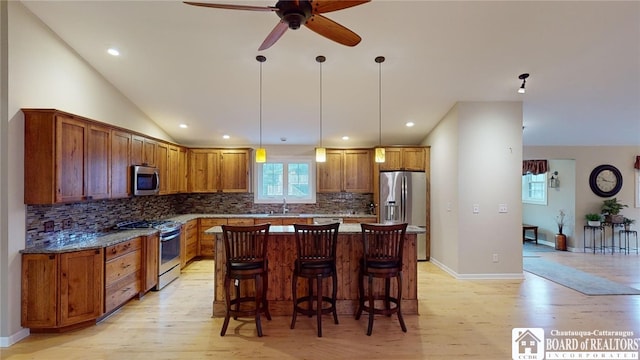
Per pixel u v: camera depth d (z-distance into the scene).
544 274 5.03
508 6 2.96
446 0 2.88
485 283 4.57
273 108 4.99
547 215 7.76
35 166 2.91
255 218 5.88
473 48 3.55
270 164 6.59
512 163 4.80
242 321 3.35
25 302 2.91
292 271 3.57
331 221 5.73
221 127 5.67
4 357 2.60
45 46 3.14
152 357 2.62
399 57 3.72
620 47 3.52
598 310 3.59
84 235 3.71
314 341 2.91
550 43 3.47
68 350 2.72
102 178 3.62
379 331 3.11
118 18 3.10
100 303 3.18
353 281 3.58
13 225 2.82
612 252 6.82
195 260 5.83
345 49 3.58
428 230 5.86
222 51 3.60
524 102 4.84
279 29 2.29
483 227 4.79
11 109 2.79
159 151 5.01
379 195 5.83
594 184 6.97
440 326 3.21
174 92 4.46
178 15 3.07
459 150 4.78
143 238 3.93
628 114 5.25
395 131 5.93
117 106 4.35
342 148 6.24
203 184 6.14
